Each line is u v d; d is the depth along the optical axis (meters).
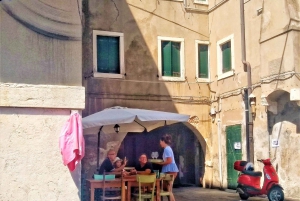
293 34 11.61
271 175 11.04
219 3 15.25
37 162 5.01
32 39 5.25
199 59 15.77
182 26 15.53
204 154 15.73
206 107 15.62
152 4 15.14
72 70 5.40
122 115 9.51
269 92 12.36
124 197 8.42
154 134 16.31
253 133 13.36
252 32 13.60
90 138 13.69
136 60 14.70
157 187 8.70
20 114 5.02
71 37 5.45
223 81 14.97
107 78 14.22
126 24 14.69
